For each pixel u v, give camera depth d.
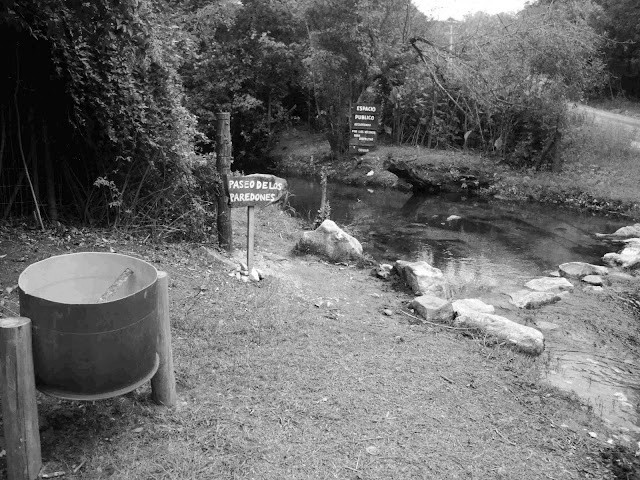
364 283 7.03
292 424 3.58
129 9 5.52
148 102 6.70
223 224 7.16
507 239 10.95
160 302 3.47
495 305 6.79
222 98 20.86
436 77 17.66
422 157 17.14
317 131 22.81
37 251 5.96
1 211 6.60
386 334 5.19
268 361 4.38
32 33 5.64
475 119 18.16
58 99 6.42
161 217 7.14
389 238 10.85
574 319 6.42
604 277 8.16
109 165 6.77
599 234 11.45
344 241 7.96
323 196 11.06
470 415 3.87
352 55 18.50
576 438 3.76
